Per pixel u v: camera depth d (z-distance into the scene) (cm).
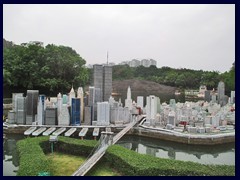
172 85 11756
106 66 3716
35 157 1720
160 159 1725
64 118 2877
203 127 2756
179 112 3134
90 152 2017
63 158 1955
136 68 14000
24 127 2809
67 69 6625
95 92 3219
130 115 3175
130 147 2756
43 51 6391
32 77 5981
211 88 9512
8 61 5925
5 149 2402
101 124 2952
